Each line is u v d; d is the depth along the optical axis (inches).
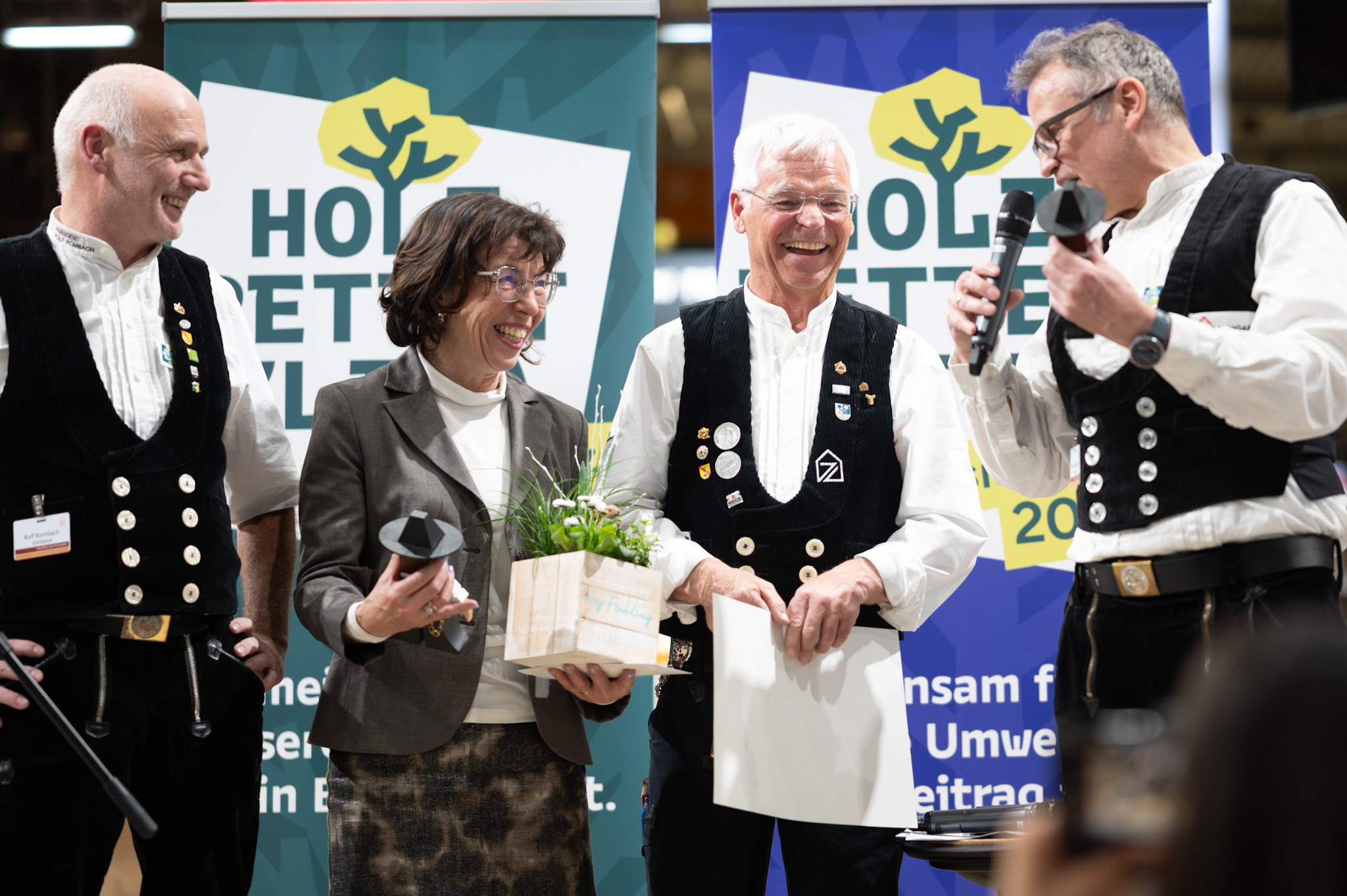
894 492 93.4
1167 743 21.6
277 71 127.3
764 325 96.8
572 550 82.0
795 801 82.7
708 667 90.6
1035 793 120.5
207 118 126.9
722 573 87.0
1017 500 123.2
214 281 100.0
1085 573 84.1
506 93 127.4
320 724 89.5
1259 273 77.8
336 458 91.7
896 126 127.5
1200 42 126.1
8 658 75.8
